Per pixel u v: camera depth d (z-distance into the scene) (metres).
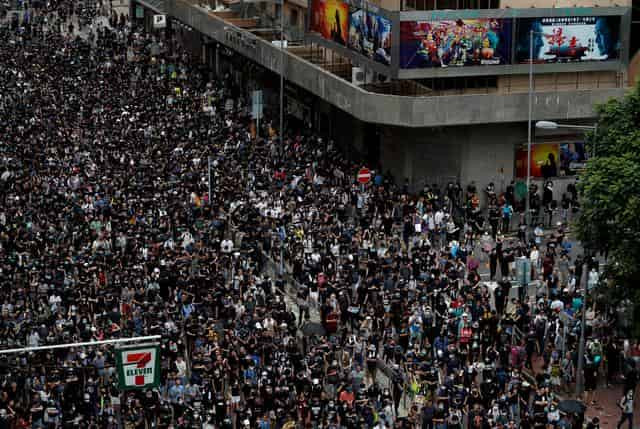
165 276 67.88
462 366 60.81
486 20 88.56
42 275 67.81
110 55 129.50
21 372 57.53
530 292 73.38
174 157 93.69
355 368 59.31
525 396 57.19
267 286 68.19
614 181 60.91
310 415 56.19
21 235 75.00
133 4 154.88
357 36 94.62
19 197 82.62
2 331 61.53
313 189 86.38
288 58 105.06
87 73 121.06
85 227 77.12
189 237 75.62
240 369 59.16
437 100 87.75
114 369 58.22
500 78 90.88
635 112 64.38
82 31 151.12
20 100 109.62
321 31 102.31
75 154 93.75
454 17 88.06
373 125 98.69
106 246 74.81
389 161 96.69
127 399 56.66
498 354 62.25
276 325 64.12
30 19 152.75
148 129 101.56
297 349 61.72
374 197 84.88
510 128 91.19
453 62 88.88
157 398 56.81
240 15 126.12
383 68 90.19
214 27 125.00
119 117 105.25
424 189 86.75
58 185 86.06
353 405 56.34
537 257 74.50
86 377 57.84
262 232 77.19
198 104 111.12
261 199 83.69
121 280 67.81
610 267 61.69
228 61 126.50
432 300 65.69
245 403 57.00
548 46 89.88
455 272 69.69
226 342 61.50
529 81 91.19
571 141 92.25
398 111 88.38
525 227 79.31
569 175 92.62
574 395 62.22
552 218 87.31
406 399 60.03
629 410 58.09
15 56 127.50
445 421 55.06
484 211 91.19
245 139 99.88
